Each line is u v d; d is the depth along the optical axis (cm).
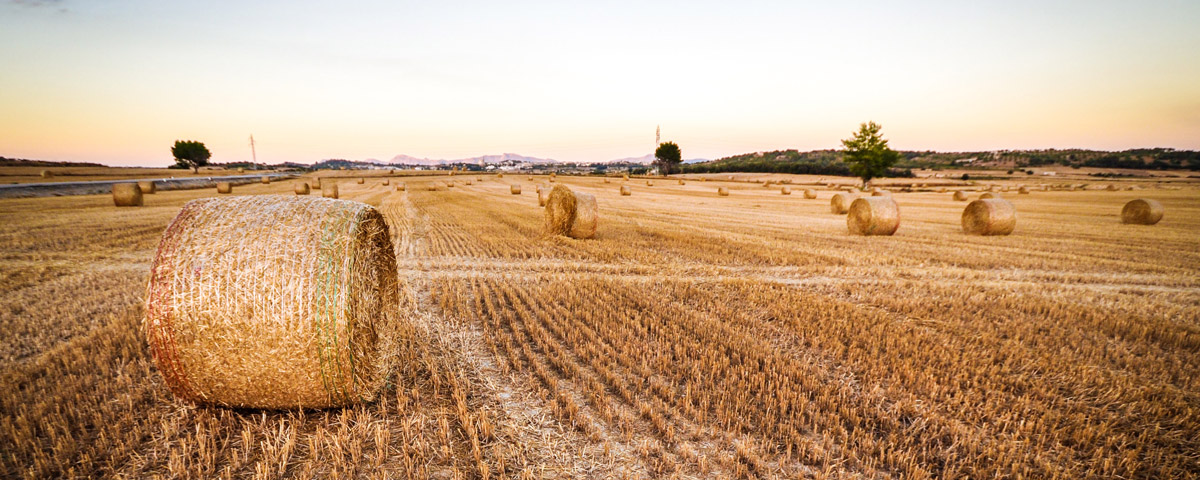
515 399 462
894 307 761
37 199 2912
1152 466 366
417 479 350
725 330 641
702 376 507
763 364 546
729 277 968
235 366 403
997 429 416
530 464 369
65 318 656
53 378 476
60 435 382
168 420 415
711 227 1778
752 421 430
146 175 6562
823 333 635
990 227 1622
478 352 570
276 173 9294
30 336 592
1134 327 652
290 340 402
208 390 414
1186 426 415
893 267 1082
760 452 384
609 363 526
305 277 403
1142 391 473
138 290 809
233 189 4219
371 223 472
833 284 923
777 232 1661
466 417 412
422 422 412
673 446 392
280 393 417
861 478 357
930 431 412
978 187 5409
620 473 361
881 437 407
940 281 957
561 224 1506
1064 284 946
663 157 9812
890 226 1588
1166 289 914
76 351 523
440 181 6384
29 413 412
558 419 427
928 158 12144
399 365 527
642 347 580
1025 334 643
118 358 524
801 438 395
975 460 376
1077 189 5000
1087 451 385
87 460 353
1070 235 1653
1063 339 629
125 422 406
